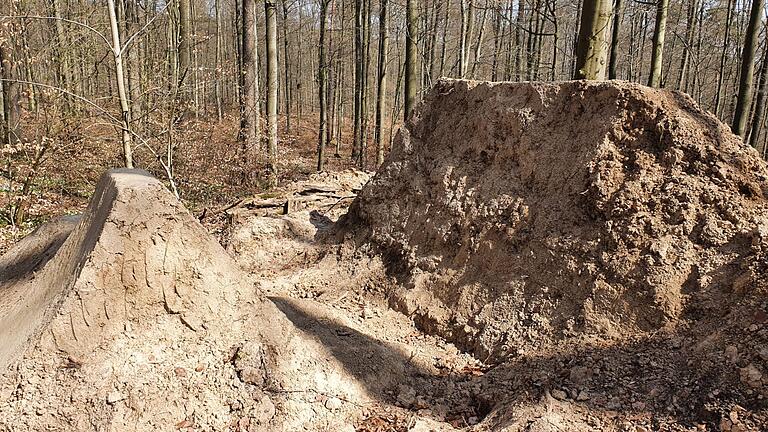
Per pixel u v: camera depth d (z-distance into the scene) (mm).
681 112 4020
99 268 2979
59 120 8719
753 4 10445
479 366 3824
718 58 21156
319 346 3527
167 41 10836
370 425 3145
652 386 2977
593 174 3979
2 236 7930
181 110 9094
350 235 5750
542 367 3434
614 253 3686
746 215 3508
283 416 3051
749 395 2686
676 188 3713
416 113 5727
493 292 4168
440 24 20312
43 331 2861
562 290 3805
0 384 2730
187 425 2891
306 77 35188
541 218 4164
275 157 11547
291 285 5203
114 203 3100
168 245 3182
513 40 19828
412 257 4879
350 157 20703
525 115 4598
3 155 9336
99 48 10359
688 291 3367
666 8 10875
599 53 5223
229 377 3125
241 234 6500
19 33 9109
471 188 4746
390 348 3891
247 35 11242
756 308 3031
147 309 3107
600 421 2855
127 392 2848
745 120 10977
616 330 3449
